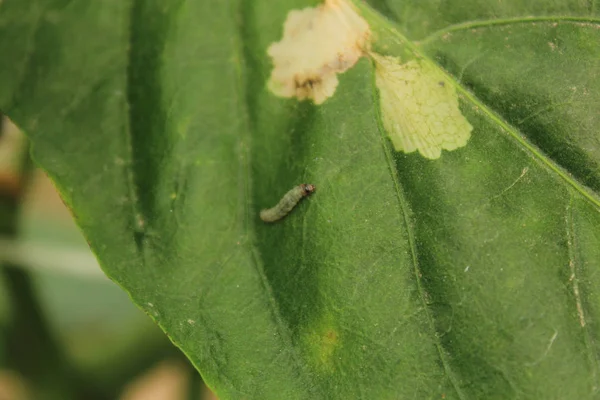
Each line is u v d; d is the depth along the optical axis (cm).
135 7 25
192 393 29
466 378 24
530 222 25
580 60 25
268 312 25
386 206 25
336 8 25
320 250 25
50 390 28
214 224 25
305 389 24
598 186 24
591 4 25
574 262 24
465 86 25
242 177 25
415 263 25
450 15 25
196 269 25
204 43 25
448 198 25
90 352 29
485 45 25
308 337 25
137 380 30
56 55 24
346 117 25
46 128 24
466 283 25
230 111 25
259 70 25
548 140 25
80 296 29
